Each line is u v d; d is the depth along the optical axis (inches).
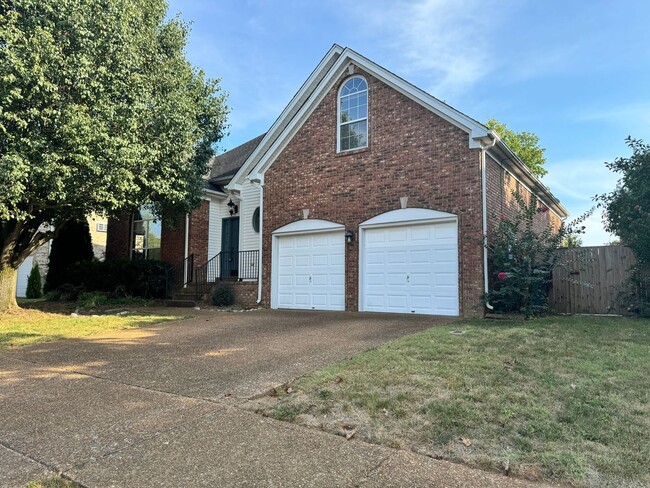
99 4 365.4
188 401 172.7
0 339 319.6
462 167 403.5
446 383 173.3
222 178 722.8
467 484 104.8
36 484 111.3
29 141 326.3
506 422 136.6
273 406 162.4
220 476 112.5
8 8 347.6
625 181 398.9
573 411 143.3
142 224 765.3
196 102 529.0
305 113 514.6
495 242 397.4
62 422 153.3
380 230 453.7
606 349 229.3
